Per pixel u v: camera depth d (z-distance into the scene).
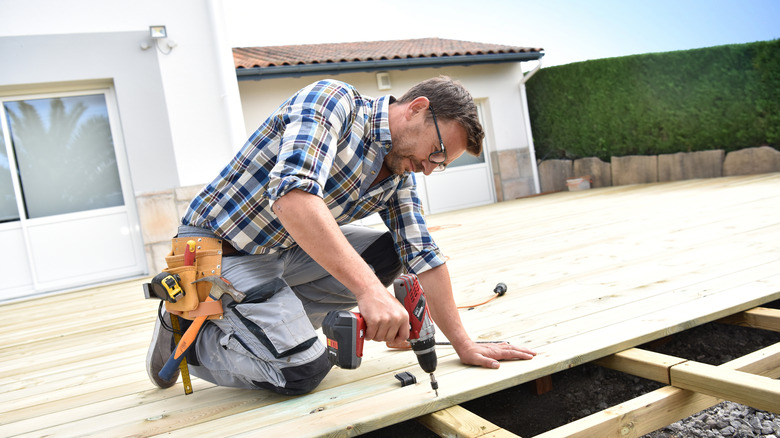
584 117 10.02
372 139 1.55
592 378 1.98
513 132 10.14
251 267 1.67
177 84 6.32
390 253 1.95
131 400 1.87
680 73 8.73
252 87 8.12
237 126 6.43
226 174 1.58
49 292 6.07
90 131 6.23
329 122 1.39
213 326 1.68
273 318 1.58
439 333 2.27
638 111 9.31
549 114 10.55
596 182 10.09
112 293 5.12
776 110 7.79
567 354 1.67
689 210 5.05
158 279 1.57
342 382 1.74
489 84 9.92
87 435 1.56
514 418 1.83
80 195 6.21
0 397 2.12
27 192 6.02
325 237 1.25
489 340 1.99
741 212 4.43
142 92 6.20
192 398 1.80
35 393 2.12
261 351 1.58
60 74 5.92
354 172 1.56
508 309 2.44
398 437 1.69
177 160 6.31
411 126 1.53
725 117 8.35
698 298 2.14
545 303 2.45
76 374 2.33
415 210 1.84
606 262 3.22
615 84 9.51
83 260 6.21
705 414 1.75
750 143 8.15
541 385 1.89
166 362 1.69
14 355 2.93
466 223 6.90
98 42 6.04
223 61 6.38
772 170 7.85
